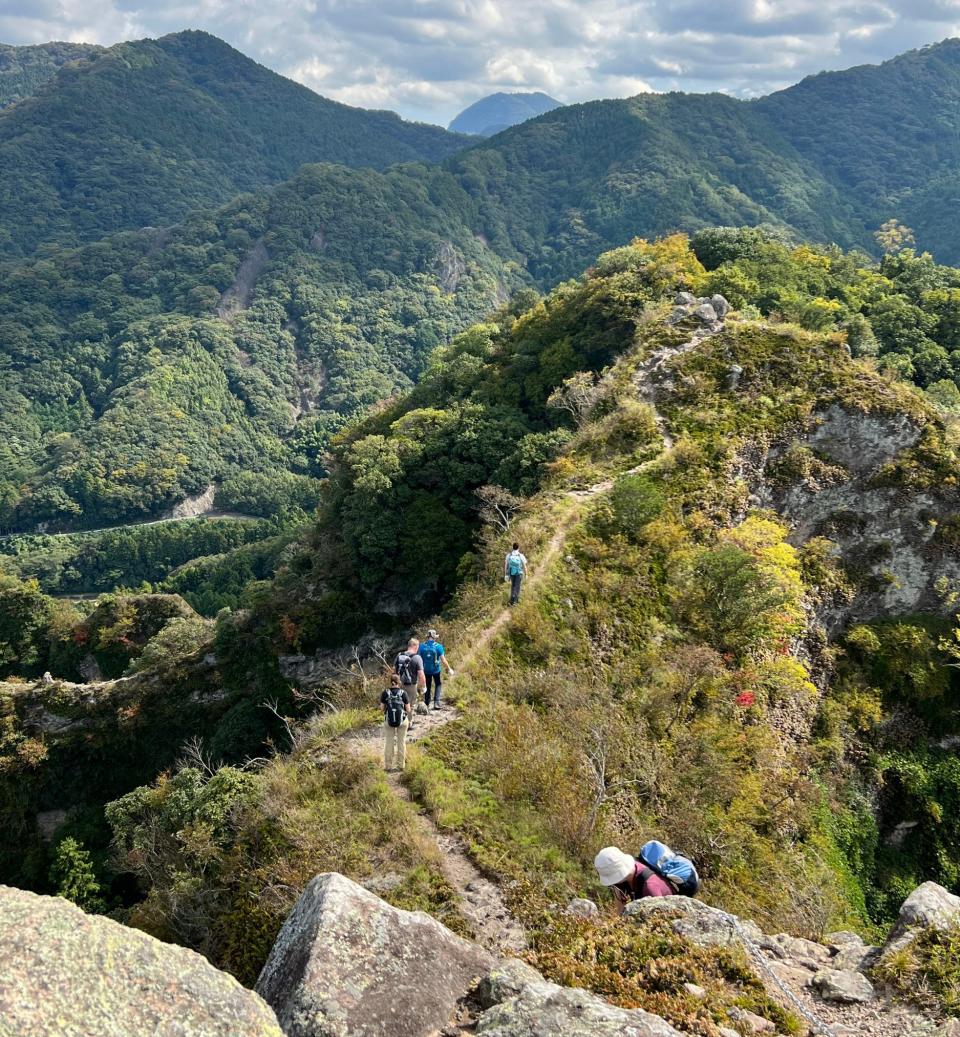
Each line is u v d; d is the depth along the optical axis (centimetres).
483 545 3262
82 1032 467
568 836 1402
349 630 4494
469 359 6050
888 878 2647
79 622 5981
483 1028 671
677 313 4025
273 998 725
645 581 2481
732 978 812
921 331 5472
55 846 4047
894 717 3011
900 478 3278
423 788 1475
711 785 1866
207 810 1541
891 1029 784
